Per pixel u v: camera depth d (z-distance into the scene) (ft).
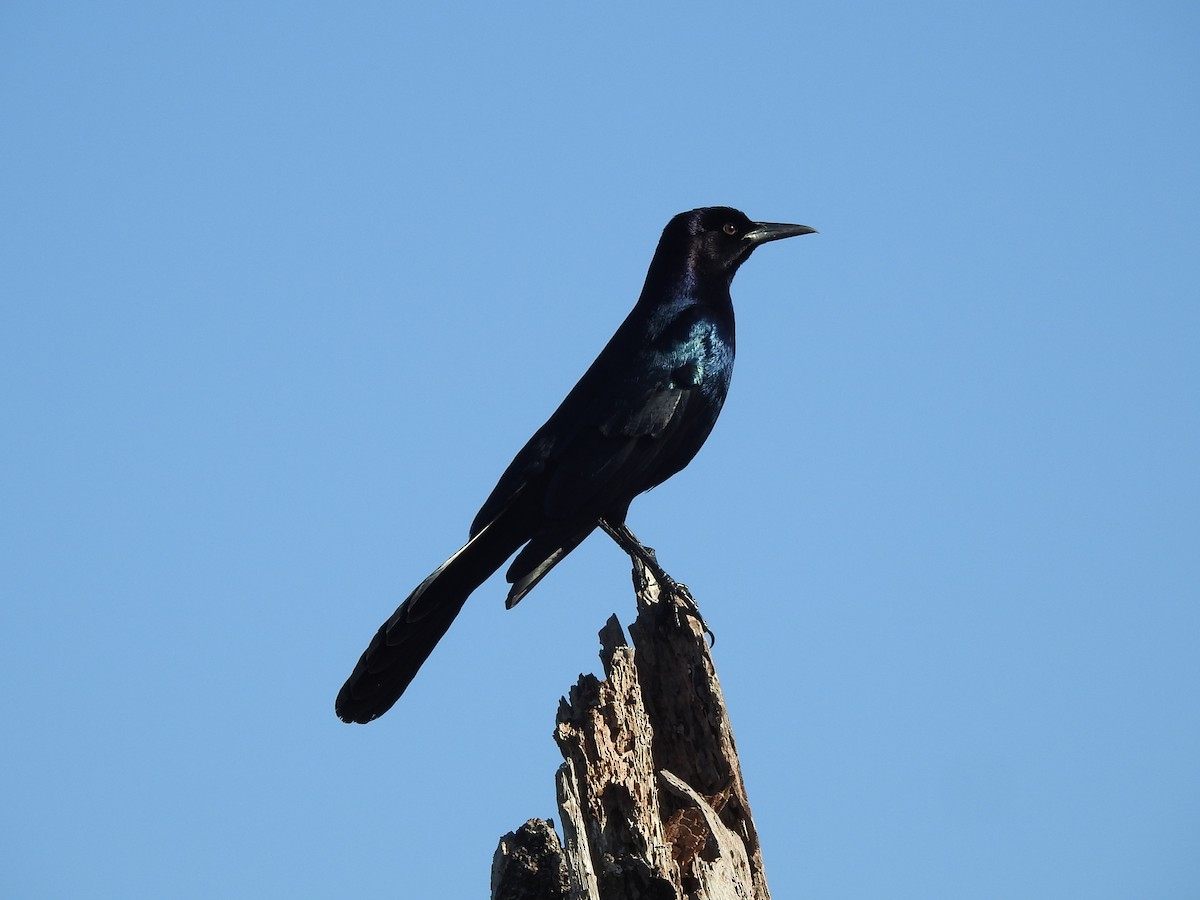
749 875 32.14
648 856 29.30
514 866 30.78
